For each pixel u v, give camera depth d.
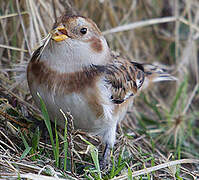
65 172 8.04
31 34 11.13
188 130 13.34
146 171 8.38
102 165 9.20
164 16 15.44
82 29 8.15
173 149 12.23
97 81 8.38
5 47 10.91
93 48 8.45
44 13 11.76
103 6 13.56
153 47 15.34
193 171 10.22
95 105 8.39
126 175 8.09
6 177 7.12
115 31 13.07
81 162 8.95
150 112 14.20
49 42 8.12
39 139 9.25
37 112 10.07
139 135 11.50
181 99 14.52
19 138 9.00
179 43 15.34
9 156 7.89
